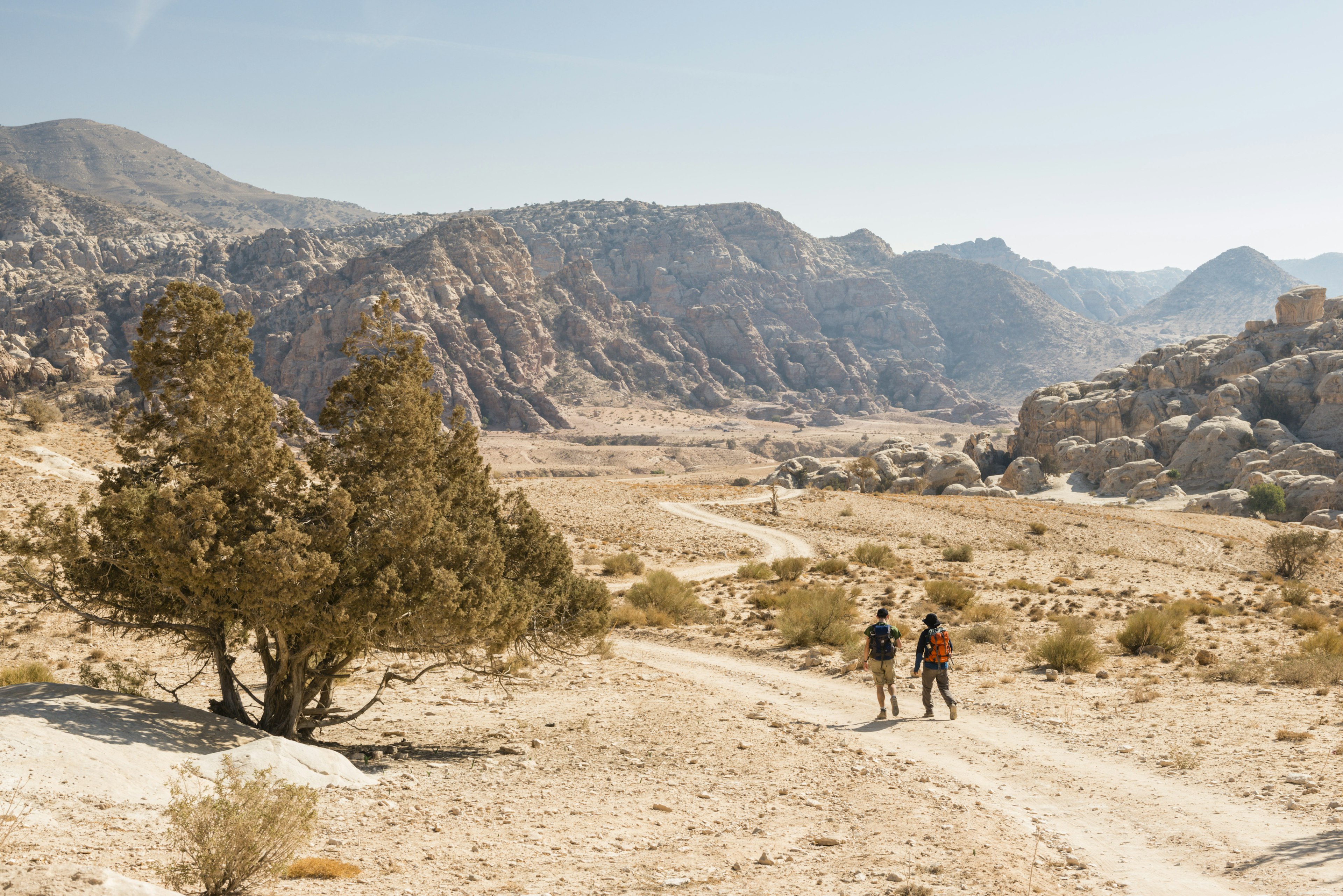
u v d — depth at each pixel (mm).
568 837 7824
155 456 10180
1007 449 163250
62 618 21141
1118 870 7258
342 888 5891
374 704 12648
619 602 30047
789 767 11266
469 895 5891
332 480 10992
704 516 64250
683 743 12680
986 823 8633
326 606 9922
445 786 9781
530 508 14062
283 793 6184
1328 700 13781
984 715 14414
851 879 6699
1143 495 118625
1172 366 153375
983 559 49281
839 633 22484
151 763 7957
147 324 10016
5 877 4742
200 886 5559
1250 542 61844
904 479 131000
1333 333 149875
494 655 13266
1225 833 8141
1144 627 20562
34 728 7859
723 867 6988
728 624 26922
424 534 10695
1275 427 130625
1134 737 12320
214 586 9414
